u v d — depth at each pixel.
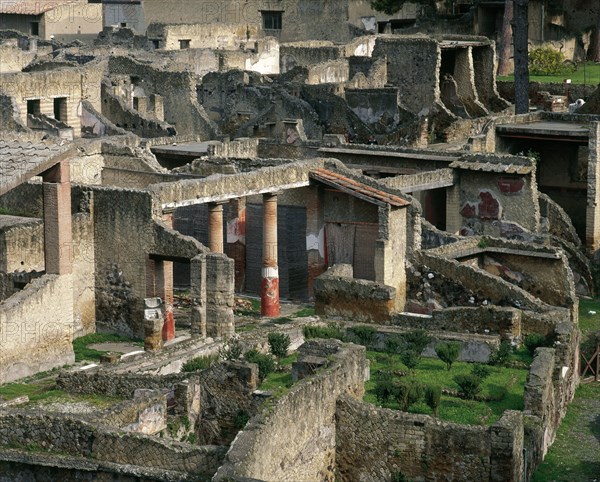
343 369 38.22
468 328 47.84
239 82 81.44
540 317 47.78
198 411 37.84
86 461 32.19
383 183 57.75
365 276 56.88
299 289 58.50
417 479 36.66
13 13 106.25
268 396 35.44
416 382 41.25
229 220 59.31
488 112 79.06
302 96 78.44
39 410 33.91
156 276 52.06
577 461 39.91
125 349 51.22
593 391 47.25
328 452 36.88
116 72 82.19
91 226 52.91
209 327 50.22
